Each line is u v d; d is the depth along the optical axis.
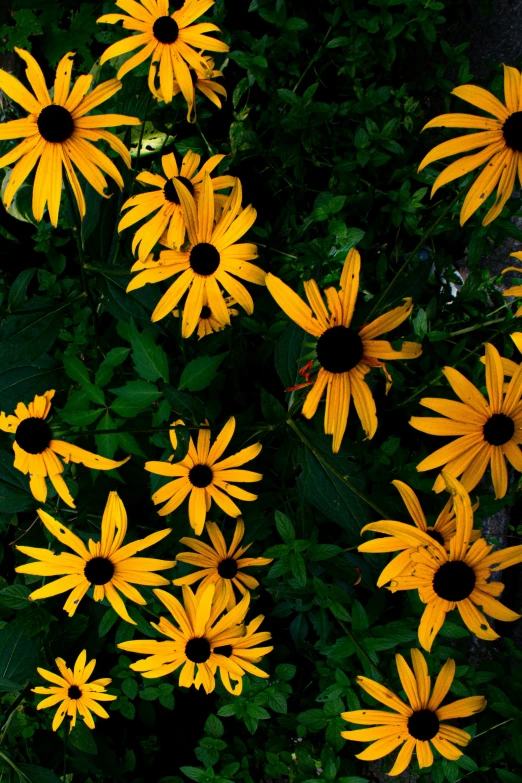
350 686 0.72
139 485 0.73
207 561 0.71
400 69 0.87
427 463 0.61
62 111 0.63
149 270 0.65
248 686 0.75
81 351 0.77
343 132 0.80
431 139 0.85
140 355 0.67
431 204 0.82
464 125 0.59
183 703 0.86
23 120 0.63
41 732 0.80
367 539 0.67
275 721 0.82
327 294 0.59
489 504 0.70
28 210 0.77
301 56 0.82
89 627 0.77
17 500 0.72
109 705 0.79
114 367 0.72
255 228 0.78
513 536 0.85
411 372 0.78
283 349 0.67
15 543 0.75
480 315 0.79
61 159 0.64
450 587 0.62
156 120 0.80
